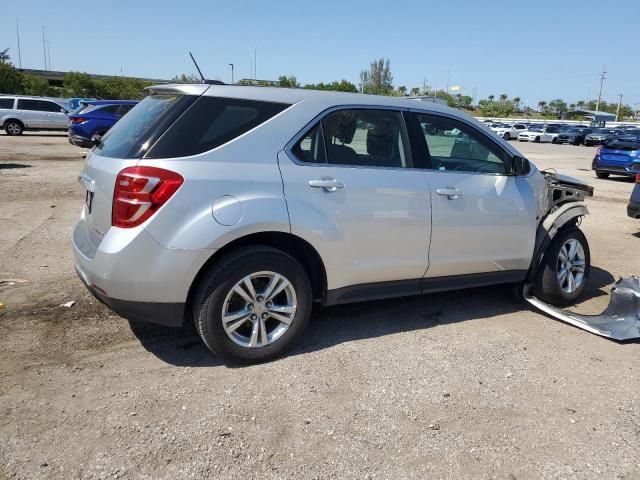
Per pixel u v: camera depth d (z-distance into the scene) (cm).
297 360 379
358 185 384
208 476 260
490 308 499
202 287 344
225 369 362
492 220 450
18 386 330
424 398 336
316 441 290
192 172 331
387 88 8281
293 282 370
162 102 362
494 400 337
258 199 346
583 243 511
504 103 11225
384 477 265
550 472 274
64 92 6544
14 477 253
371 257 398
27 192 997
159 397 325
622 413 329
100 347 387
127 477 257
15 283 503
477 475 270
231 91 360
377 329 439
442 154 437
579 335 443
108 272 327
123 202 324
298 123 370
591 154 3136
